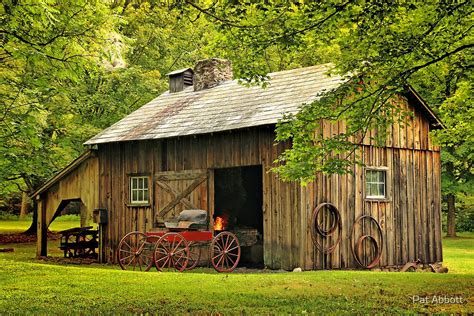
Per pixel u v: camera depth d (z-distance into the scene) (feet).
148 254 62.69
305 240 55.62
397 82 38.75
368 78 39.32
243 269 58.90
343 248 58.59
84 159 71.36
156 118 69.82
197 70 74.64
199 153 63.10
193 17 35.63
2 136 39.93
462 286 40.27
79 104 93.81
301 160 39.22
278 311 31.37
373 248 61.31
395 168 64.28
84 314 30.71
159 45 118.93
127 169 68.69
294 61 116.78
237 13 34.86
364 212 60.85
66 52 40.34
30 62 37.78
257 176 75.66
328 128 57.67
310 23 36.42
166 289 38.81
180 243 57.41
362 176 61.00
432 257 67.00
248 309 31.91
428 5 36.60
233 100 66.13
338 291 38.09
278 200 57.31
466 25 40.96
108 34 48.14
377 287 39.70
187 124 64.54
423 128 67.62
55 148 88.33
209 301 34.47
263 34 37.32
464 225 124.47
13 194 157.48
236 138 60.39
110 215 69.62
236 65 40.37
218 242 60.23
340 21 36.22
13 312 31.32
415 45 38.45
